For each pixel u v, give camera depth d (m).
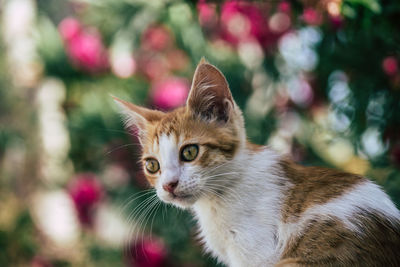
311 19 0.72
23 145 1.09
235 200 0.62
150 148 0.65
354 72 0.76
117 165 0.87
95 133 0.89
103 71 0.90
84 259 0.93
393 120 0.74
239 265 0.62
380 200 0.60
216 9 0.77
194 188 0.62
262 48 0.83
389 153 0.75
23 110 1.08
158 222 0.82
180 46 0.88
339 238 0.58
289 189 0.62
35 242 1.00
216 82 0.64
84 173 0.91
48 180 1.05
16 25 1.07
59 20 1.15
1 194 1.11
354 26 0.71
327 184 0.61
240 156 0.64
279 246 0.60
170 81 0.83
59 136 1.02
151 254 0.78
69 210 0.98
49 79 0.98
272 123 0.85
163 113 0.68
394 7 0.67
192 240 0.81
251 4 0.78
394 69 0.72
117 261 0.90
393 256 0.58
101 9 0.88
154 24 0.86
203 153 0.63
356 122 0.76
